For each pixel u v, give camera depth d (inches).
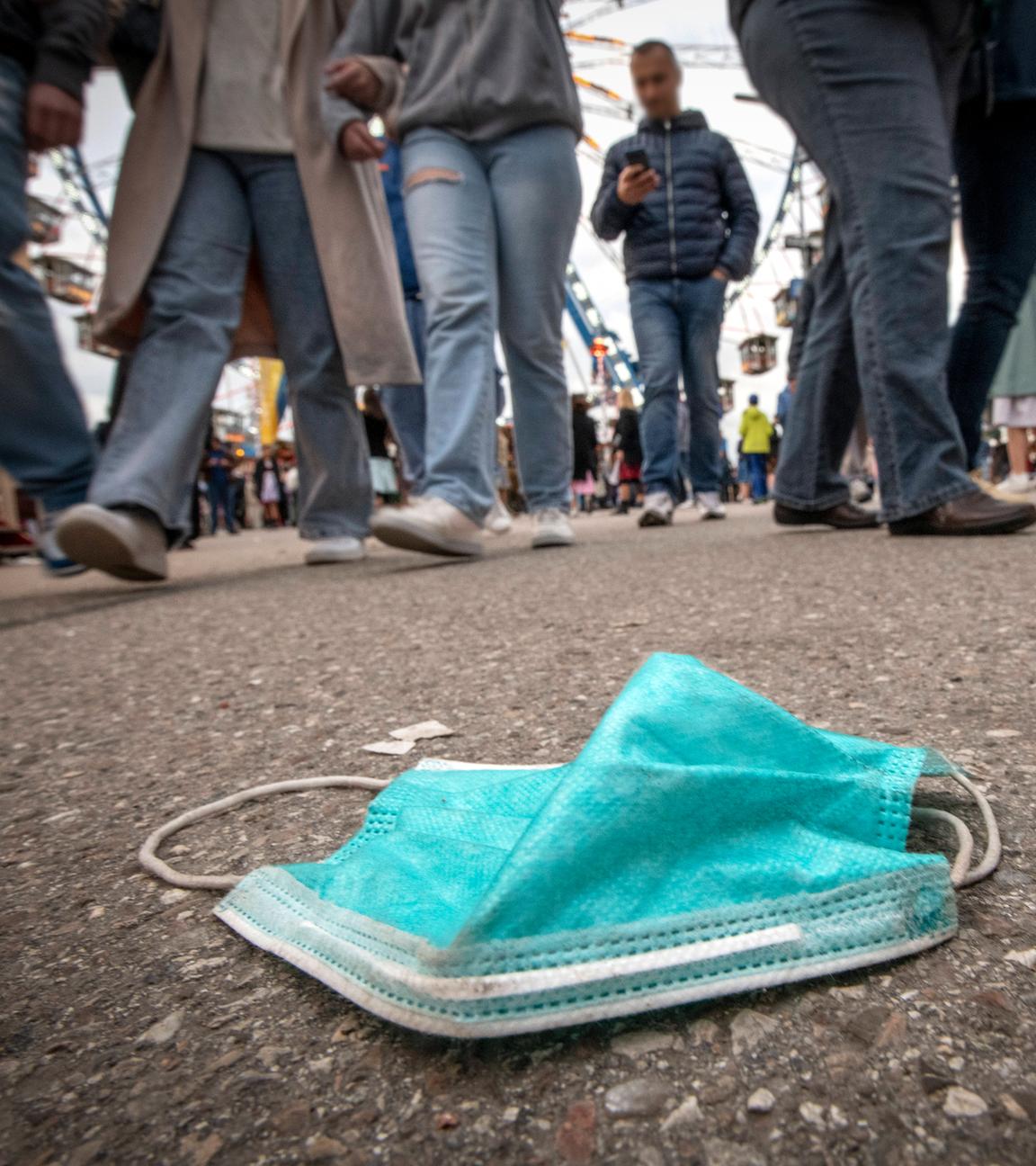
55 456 116.6
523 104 126.7
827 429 150.3
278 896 28.9
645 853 24.7
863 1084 21.1
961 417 127.9
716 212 205.0
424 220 129.3
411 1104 21.7
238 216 125.3
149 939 30.7
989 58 110.7
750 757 29.5
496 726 52.7
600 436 1011.3
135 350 127.3
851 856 26.4
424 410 210.4
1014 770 39.3
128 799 46.0
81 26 105.1
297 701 63.3
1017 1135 19.4
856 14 103.2
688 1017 23.8
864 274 112.8
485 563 138.8
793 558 115.3
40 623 108.3
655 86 194.9
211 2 120.0
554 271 140.9
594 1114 20.9
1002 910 27.9
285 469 842.2
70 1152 21.1
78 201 1528.1
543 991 22.1
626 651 69.6
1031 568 91.1
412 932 24.6
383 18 127.3
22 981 28.9
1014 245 119.1
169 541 123.5
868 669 58.5
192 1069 23.7
